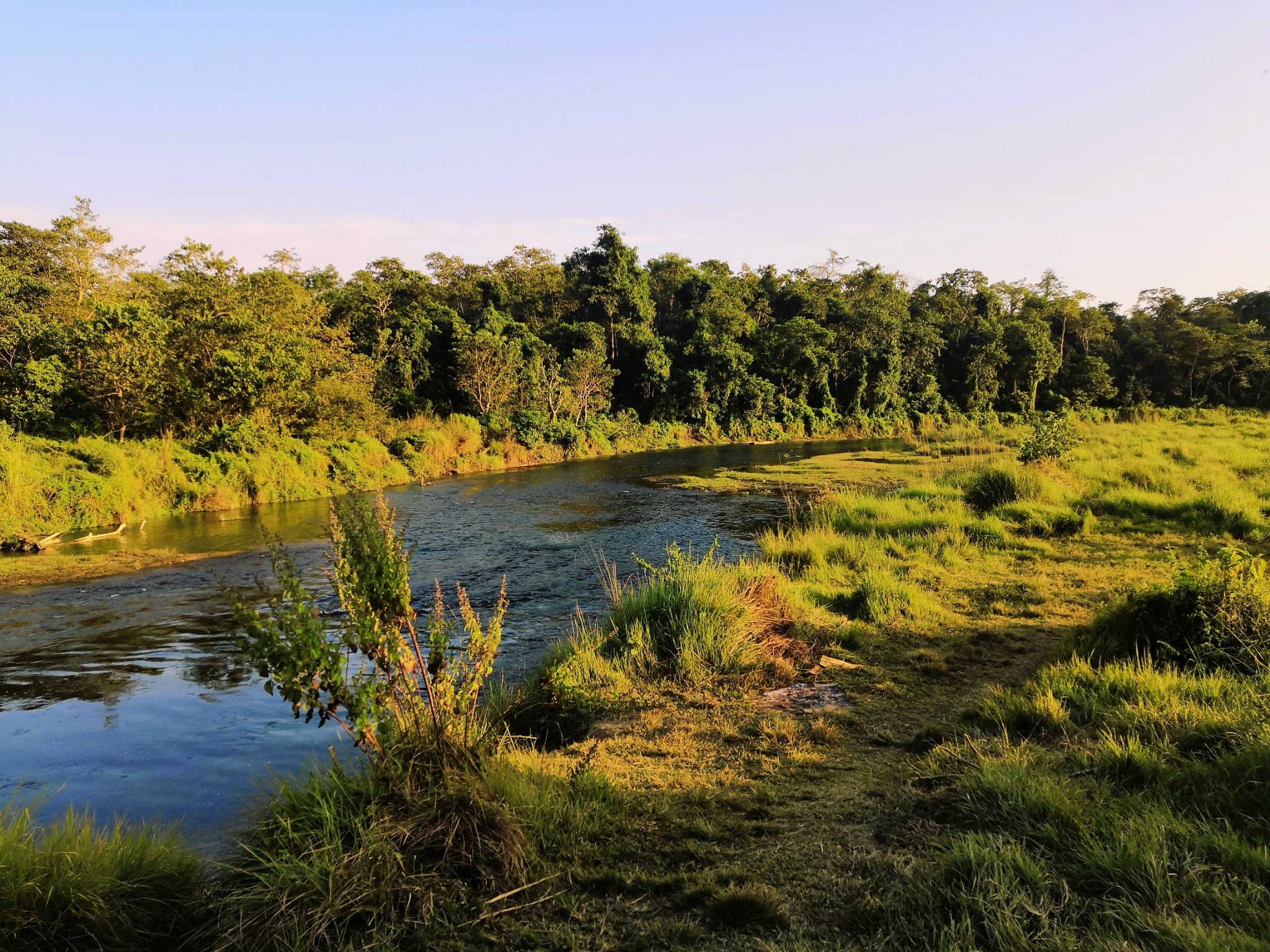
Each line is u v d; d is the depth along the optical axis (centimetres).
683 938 298
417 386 4572
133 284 4059
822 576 997
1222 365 6831
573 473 2983
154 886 347
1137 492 1441
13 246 3712
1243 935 256
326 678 375
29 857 340
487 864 351
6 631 909
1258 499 1336
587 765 463
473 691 467
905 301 8856
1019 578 965
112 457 1856
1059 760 431
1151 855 305
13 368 2248
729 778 461
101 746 577
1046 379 7238
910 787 429
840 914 310
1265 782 360
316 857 346
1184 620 613
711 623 737
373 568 400
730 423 5366
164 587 1141
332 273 6059
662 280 7562
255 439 2261
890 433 5928
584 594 1067
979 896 293
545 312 6681
